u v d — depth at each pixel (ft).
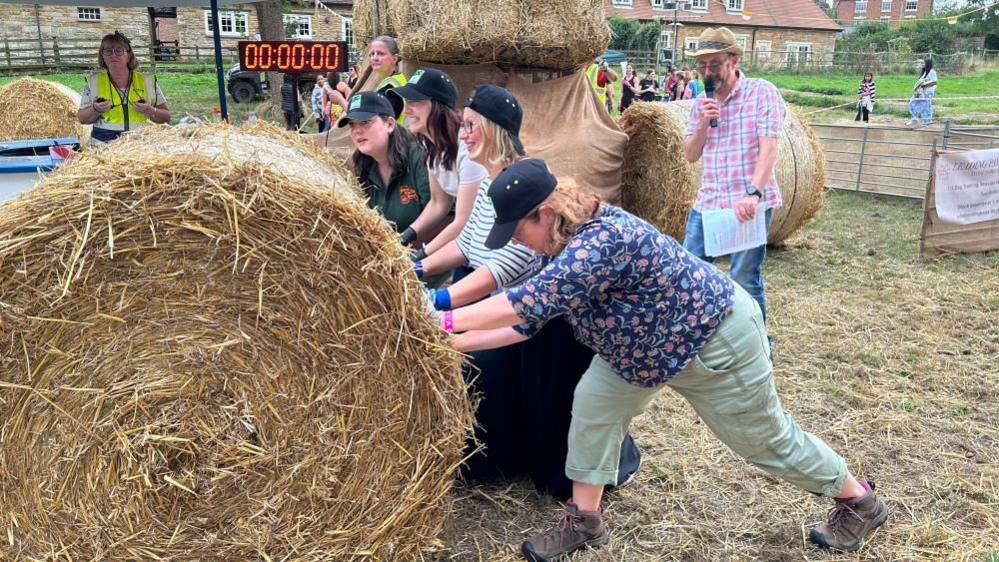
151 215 7.43
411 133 12.71
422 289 7.90
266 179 7.37
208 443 8.13
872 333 17.79
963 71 116.26
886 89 96.94
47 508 8.10
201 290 7.79
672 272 8.23
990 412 13.91
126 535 8.19
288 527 8.32
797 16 146.10
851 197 34.47
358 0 24.29
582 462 9.50
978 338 17.40
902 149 34.40
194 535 8.25
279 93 48.21
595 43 18.44
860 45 148.77
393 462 8.27
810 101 83.51
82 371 7.86
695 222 15.23
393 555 8.58
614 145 18.70
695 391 9.00
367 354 7.95
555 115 18.93
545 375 10.55
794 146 23.61
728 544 10.14
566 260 7.82
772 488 11.38
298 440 8.16
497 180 7.94
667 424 13.38
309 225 7.51
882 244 26.03
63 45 97.40
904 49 135.23
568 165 18.52
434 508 8.63
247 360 8.00
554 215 8.03
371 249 7.61
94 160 7.61
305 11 97.50
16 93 34.06
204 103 61.31
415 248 12.59
